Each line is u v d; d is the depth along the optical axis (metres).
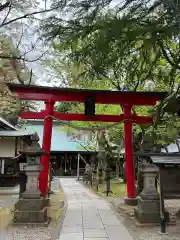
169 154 8.80
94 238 6.80
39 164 8.62
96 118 12.20
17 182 19.38
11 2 5.49
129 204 11.88
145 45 4.62
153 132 10.16
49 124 11.64
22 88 11.17
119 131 20.00
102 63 4.74
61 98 11.80
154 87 14.29
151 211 8.22
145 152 9.37
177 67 6.52
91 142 27.59
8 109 15.55
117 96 12.17
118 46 4.70
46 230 7.53
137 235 7.14
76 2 4.67
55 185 24.55
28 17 5.46
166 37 4.53
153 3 4.61
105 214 9.90
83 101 12.05
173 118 10.41
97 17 4.60
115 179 27.33
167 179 8.25
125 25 4.25
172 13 4.21
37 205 8.20
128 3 4.57
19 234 7.07
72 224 8.30
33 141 8.88
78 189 20.69
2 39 5.86
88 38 4.99
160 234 7.21
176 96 8.36
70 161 41.31
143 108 15.94
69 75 12.93
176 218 9.17
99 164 23.42
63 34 4.98
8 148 17.97
